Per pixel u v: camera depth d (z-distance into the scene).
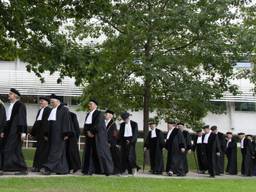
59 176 16.59
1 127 16.88
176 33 28.16
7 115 17.34
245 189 15.30
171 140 22.98
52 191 12.30
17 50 22.41
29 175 16.81
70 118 18.02
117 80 28.97
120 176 18.44
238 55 28.25
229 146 28.17
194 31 27.22
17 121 17.11
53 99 18.05
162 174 23.16
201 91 28.12
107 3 21.42
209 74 29.34
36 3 20.61
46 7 20.77
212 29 27.58
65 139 18.05
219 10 26.88
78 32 29.33
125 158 21.12
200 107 29.06
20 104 17.34
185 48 28.62
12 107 17.30
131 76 29.84
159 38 27.56
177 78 28.05
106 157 18.28
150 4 27.77
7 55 23.09
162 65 27.62
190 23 26.97
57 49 19.70
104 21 28.05
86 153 18.36
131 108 30.73
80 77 19.95
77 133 19.31
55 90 47.94
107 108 28.89
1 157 16.92
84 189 12.95
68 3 20.92
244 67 33.06
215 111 30.33
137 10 27.41
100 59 21.03
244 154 27.17
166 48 28.73
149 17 27.09
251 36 27.62
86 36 29.61
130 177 18.05
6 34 21.70
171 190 13.91
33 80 48.19
